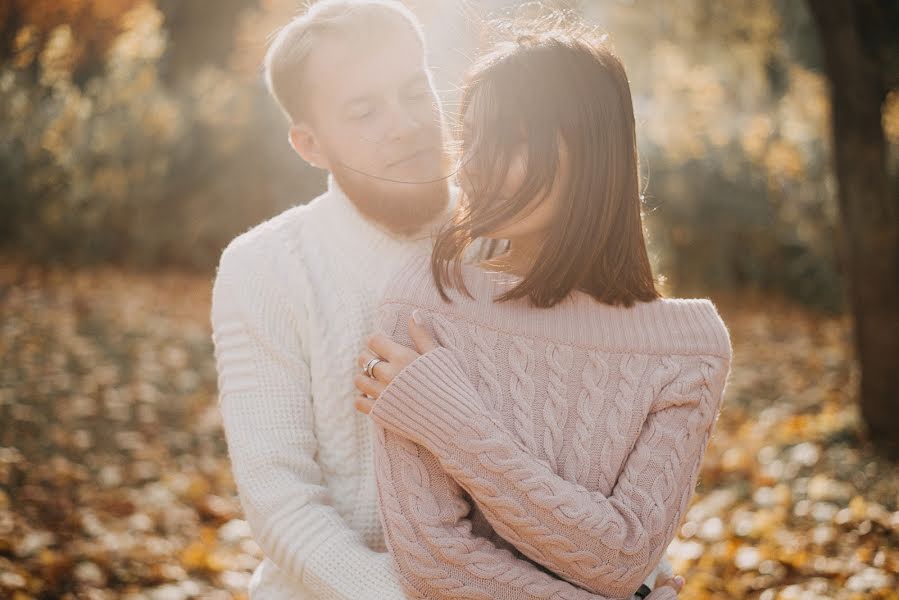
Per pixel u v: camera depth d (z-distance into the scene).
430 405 1.46
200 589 3.62
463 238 1.54
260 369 1.69
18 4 8.83
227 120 9.33
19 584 3.38
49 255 8.95
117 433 5.12
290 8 11.38
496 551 1.48
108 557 3.73
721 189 9.64
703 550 3.89
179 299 8.29
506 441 1.46
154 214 9.31
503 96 1.47
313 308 1.71
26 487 4.29
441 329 1.56
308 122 1.75
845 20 4.73
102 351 6.42
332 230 1.80
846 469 4.56
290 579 1.69
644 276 1.61
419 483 1.50
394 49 1.68
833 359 7.31
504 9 1.77
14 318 6.89
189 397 5.87
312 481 1.66
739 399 6.26
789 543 3.80
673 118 10.00
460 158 1.56
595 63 1.51
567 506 1.44
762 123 10.11
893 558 3.57
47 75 9.21
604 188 1.50
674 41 14.78
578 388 1.56
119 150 9.20
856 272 4.87
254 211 9.41
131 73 9.79
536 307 1.58
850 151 4.82
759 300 9.63
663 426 1.56
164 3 13.74
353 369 1.71
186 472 4.79
